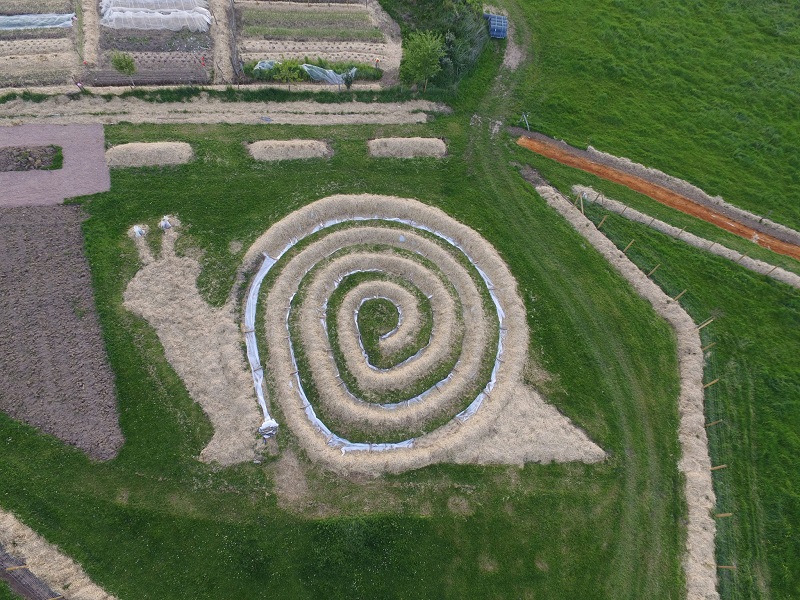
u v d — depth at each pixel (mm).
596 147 38500
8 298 27406
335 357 28797
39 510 23109
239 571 22625
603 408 28188
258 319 29141
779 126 40438
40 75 36250
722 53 44469
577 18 45969
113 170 32469
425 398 28016
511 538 24297
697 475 26625
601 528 24969
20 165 31453
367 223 33406
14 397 25141
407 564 23328
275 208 32844
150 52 39000
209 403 26281
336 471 25094
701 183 37344
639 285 32469
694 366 29859
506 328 30359
